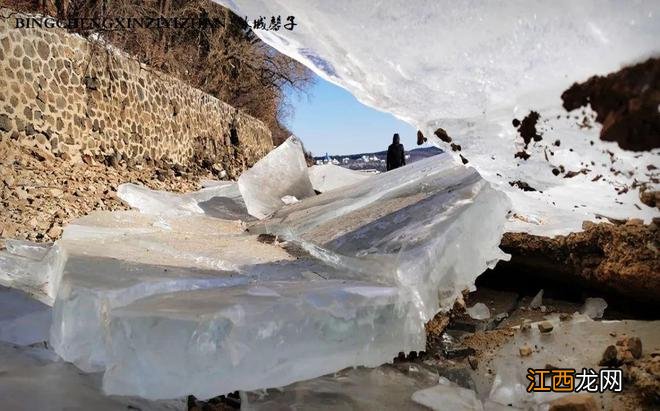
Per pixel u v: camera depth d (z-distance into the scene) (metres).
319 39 1.66
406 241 2.15
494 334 2.04
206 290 1.92
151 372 1.43
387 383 1.70
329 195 4.45
